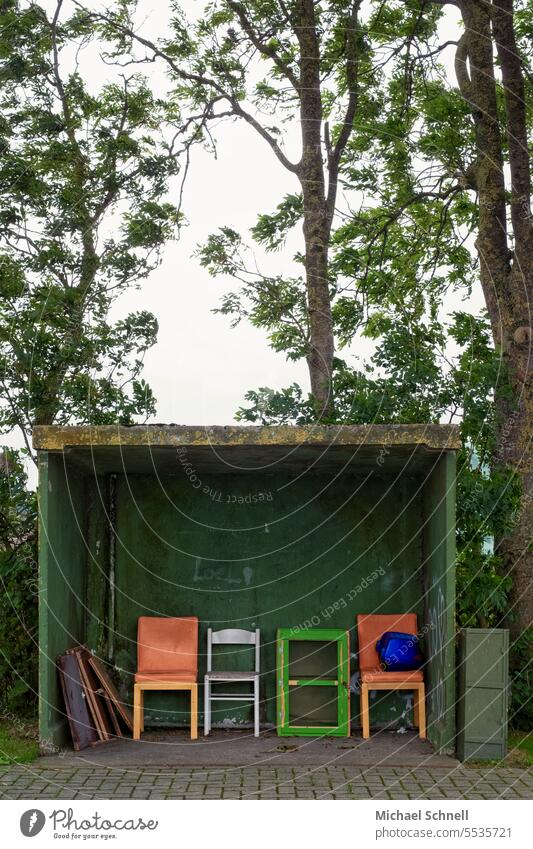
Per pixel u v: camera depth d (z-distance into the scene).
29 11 12.98
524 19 12.98
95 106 13.32
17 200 12.60
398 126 13.69
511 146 11.41
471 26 11.97
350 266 14.42
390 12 14.02
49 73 13.08
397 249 14.99
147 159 13.03
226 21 14.12
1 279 12.35
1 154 12.71
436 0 12.88
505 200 11.77
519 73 11.52
